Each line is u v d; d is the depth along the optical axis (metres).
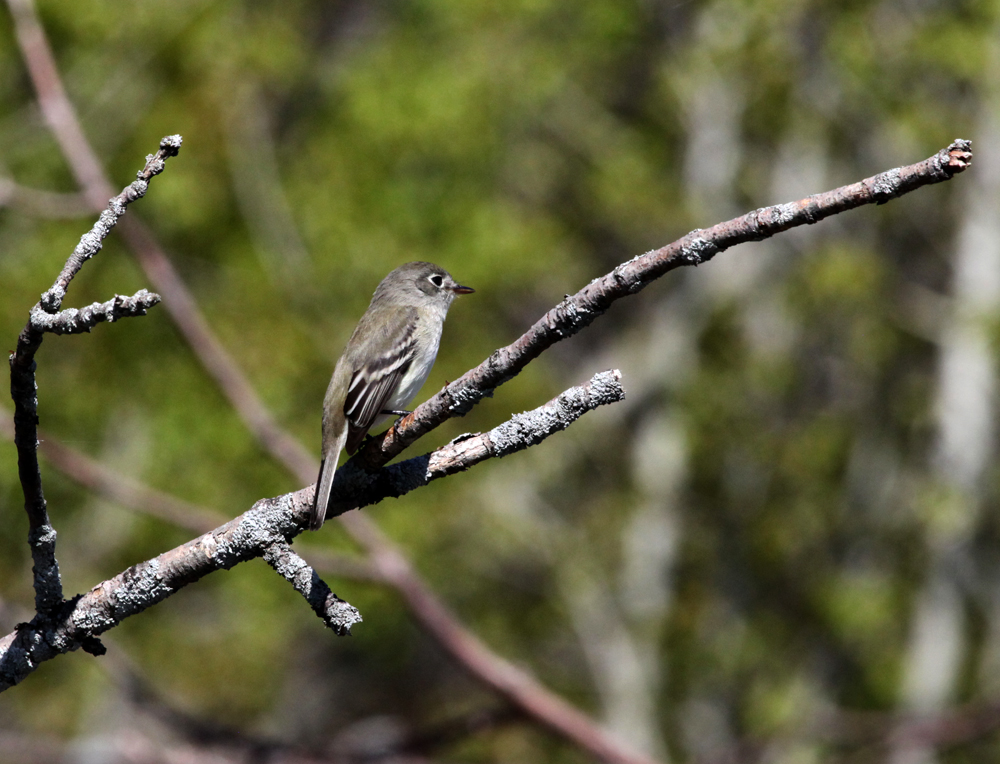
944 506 19.84
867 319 21.48
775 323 21.98
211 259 15.72
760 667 21.36
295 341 15.03
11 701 16.02
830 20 19.81
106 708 14.74
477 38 17.50
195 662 17.56
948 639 20.31
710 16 20.17
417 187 16.70
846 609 20.03
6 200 10.74
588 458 22.25
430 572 16.61
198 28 15.25
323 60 18.81
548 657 21.39
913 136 20.19
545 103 20.06
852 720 18.12
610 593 20.80
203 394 14.27
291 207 16.56
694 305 21.62
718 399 21.52
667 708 20.95
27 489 4.01
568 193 21.62
